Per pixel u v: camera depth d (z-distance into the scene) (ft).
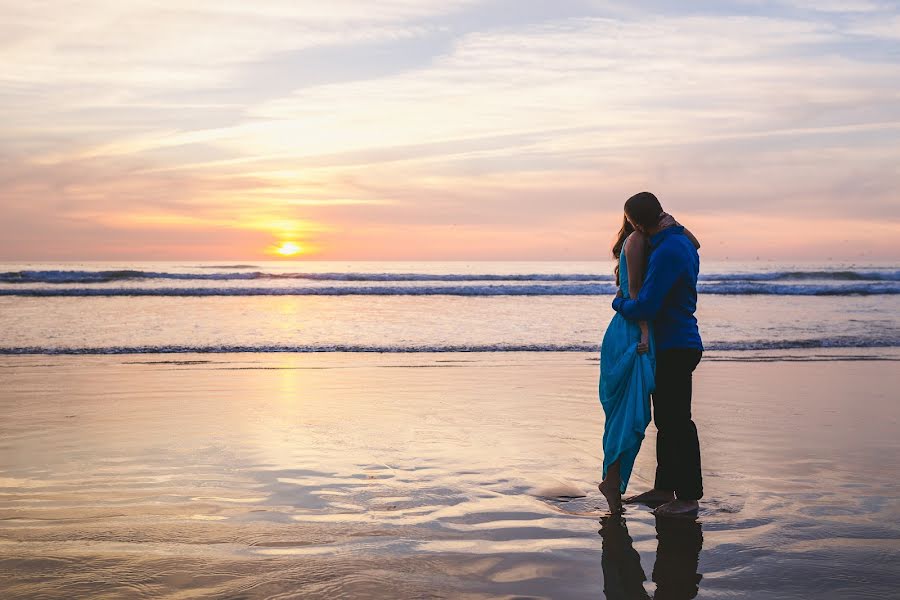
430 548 10.57
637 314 13.00
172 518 11.71
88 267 241.96
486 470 15.05
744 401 23.77
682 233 13.34
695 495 12.49
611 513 12.51
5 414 20.71
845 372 30.45
